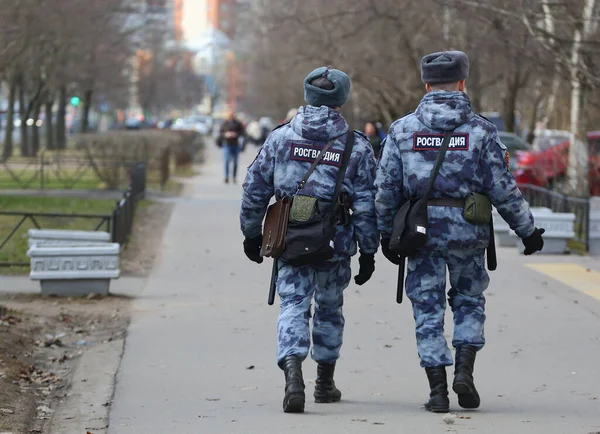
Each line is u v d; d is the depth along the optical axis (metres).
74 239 22.89
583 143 37.31
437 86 11.31
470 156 11.08
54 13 55.44
